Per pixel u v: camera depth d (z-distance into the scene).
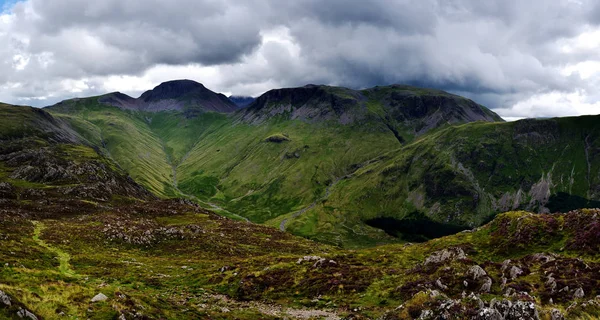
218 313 44.06
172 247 102.44
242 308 49.47
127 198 197.00
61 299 31.47
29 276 40.53
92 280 57.47
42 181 189.50
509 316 31.44
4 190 146.88
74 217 130.75
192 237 111.69
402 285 53.66
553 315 31.38
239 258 95.69
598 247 64.50
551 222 78.06
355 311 47.59
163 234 109.38
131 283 59.16
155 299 40.66
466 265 55.69
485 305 33.81
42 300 30.09
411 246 94.94
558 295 42.72
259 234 142.75
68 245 85.94
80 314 29.42
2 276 39.28
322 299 53.75
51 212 132.50
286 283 60.56
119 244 96.94
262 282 60.94
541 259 56.44
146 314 33.53
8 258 60.53
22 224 99.75
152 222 134.62
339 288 56.47
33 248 73.75
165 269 74.81
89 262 72.75
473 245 82.06
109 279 60.12
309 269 65.88
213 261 87.06
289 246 125.50
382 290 54.41
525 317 30.88
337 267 66.44
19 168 197.25
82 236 96.12
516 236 78.12
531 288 45.38
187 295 54.69
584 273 46.91
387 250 91.00
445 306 33.97
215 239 115.69
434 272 56.91
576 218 75.19
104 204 171.12
